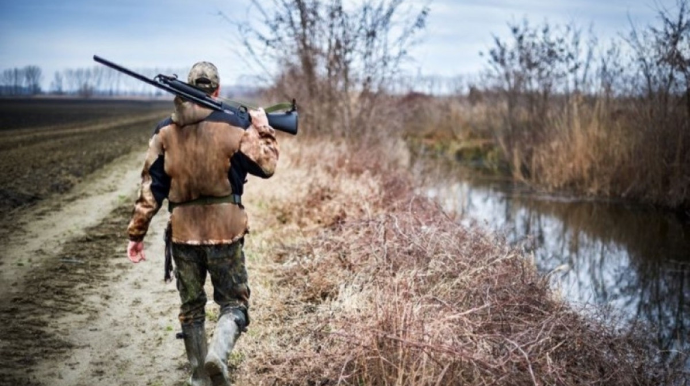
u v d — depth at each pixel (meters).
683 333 7.28
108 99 114.56
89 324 5.59
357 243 6.96
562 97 19.64
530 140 20.36
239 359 4.93
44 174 14.49
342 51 16.05
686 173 14.95
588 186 17.33
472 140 26.97
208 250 3.99
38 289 6.37
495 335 4.59
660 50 15.24
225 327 3.89
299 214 9.40
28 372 4.59
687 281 9.50
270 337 5.21
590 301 8.36
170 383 4.61
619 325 6.63
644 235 12.59
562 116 18.89
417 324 4.55
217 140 3.92
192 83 4.05
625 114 17.05
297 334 5.18
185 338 4.15
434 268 6.05
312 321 5.32
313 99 16.30
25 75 111.31
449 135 28.45
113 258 7.70
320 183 10.34
